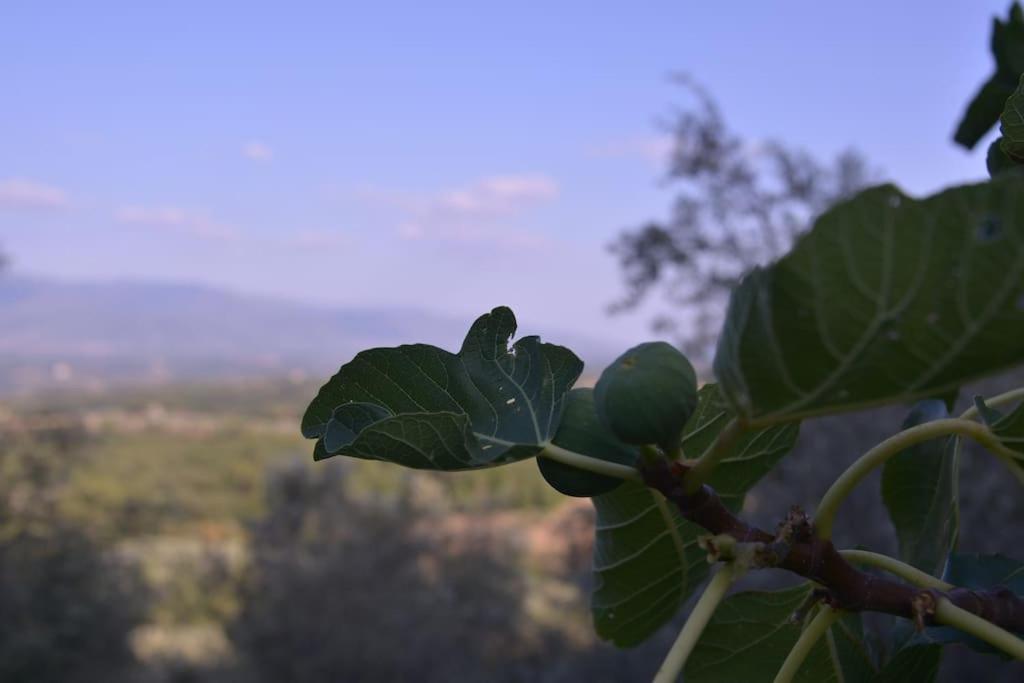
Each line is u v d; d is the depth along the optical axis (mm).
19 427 15992
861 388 838
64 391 153125
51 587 15445
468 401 1262
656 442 1089
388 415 1257
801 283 775
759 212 15438
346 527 18312
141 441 53969
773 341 826
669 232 15633
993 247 706
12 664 14258
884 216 728
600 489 1166
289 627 16922
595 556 1573
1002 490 7773
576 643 16078
